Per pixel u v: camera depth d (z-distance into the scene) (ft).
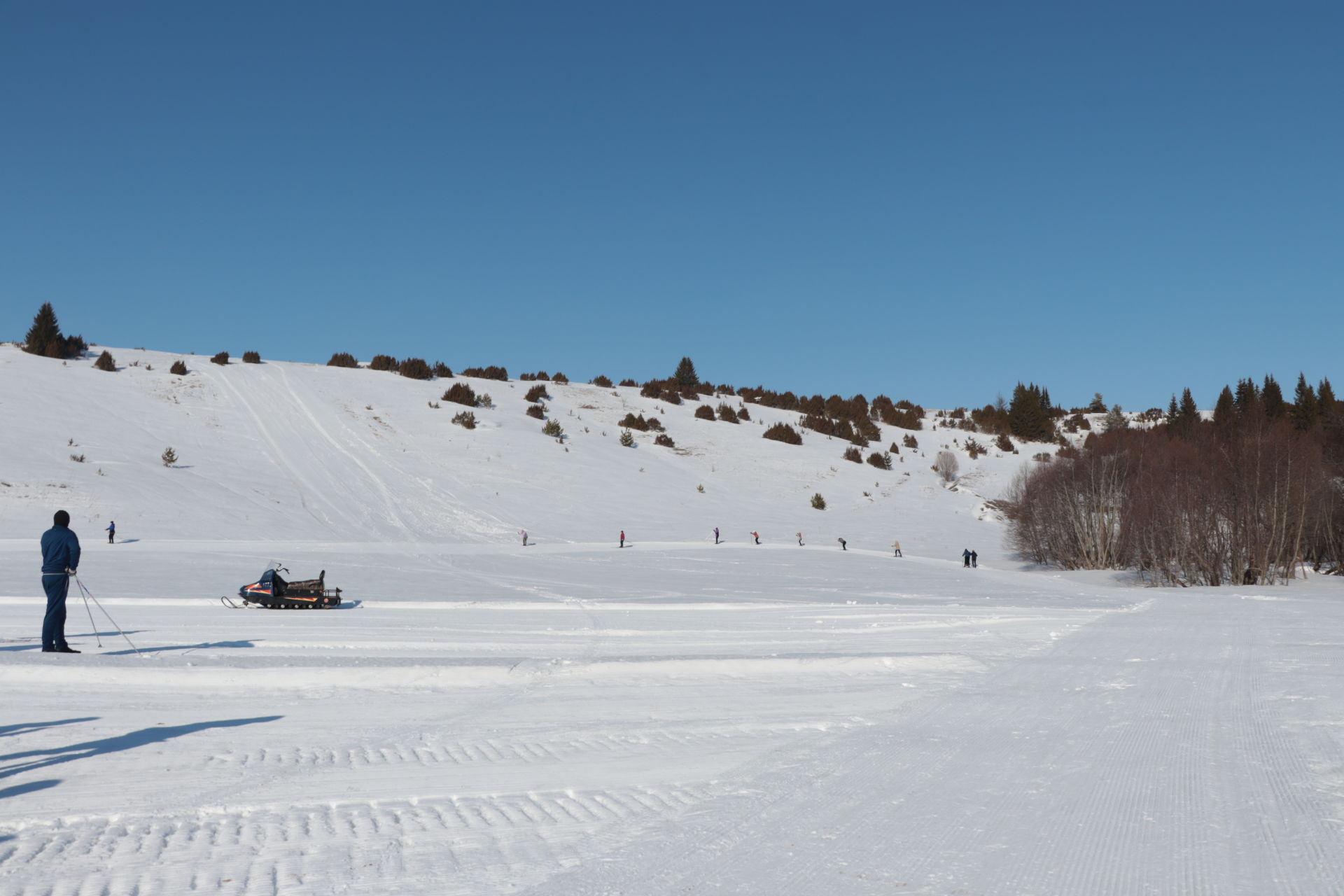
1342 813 16.14
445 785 18.78
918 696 28.71
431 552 133.80
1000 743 22.12
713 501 207.51
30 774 19.61
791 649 39.99
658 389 313.53
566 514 183.62
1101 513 160.97
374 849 14.82
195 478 171.63
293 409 227.81
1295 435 149.89
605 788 18.49
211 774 19.67
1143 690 29.37
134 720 25.23
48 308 237.25
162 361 250.78
